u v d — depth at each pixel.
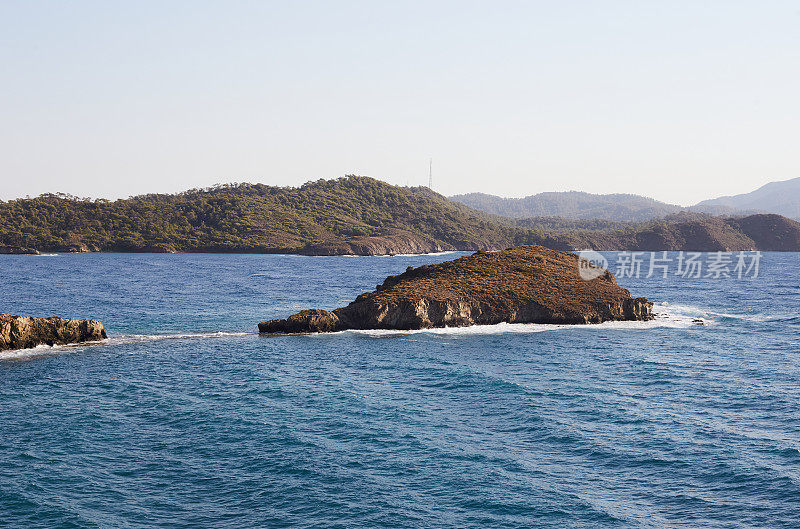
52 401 46.00
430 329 77.44
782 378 53.09
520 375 53.94
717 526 27.92
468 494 31.08
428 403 45.59
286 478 32.78
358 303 79.19
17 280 146.50
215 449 36.66
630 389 49.62
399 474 33.28
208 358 60.62
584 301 84.62
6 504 29.89
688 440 37.97
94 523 28.28
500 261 99.88
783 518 28.48
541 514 29.14
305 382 51.62
